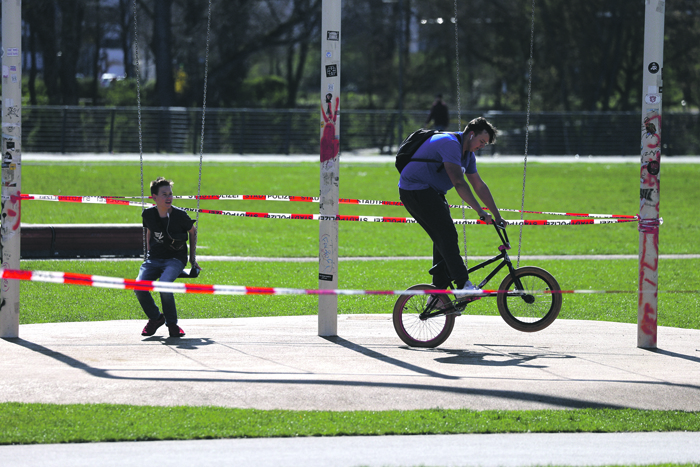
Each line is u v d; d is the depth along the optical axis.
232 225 65.38
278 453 16.19
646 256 25.19
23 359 22.81
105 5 175.50
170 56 158.50
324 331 26.83
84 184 89.12
